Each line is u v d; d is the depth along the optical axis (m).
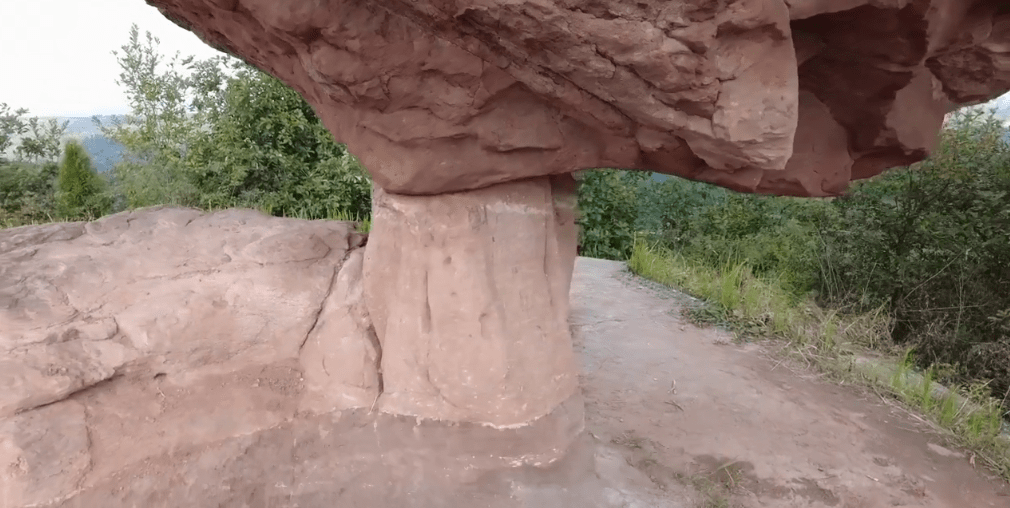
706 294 6.35
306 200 8.59
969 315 5.29
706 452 3.35
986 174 5.57
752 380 4.38
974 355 4.93
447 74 2.21
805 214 7.99
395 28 2.08
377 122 2.39
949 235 5.56
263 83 8.48
